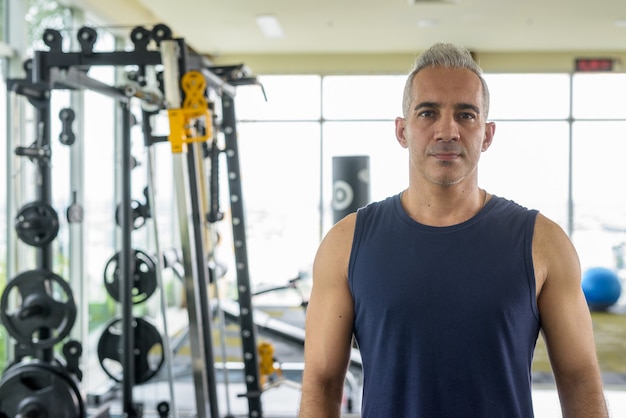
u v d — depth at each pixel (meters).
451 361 1.17
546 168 8.32
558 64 8.23
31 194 4.11
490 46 7.96
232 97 3.42
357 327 1.27
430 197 1.23
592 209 8.32
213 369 2.81
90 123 5.29
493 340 1.17
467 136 1.19
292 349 6.03
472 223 1.22
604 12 6.29
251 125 8.43
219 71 3.32
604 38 7.51
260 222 8.45
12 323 2.59
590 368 1.21
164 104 2.74
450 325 1.17
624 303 8.20
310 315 1.32
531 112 8.28
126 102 3.00
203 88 2.65
